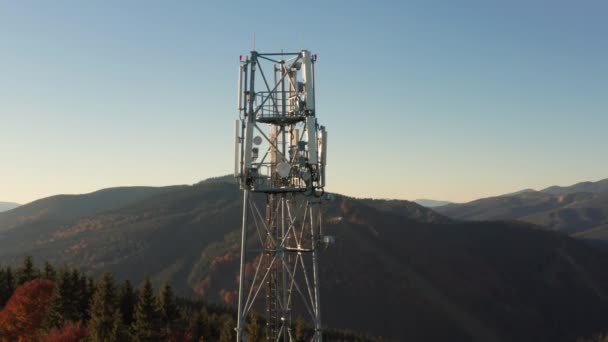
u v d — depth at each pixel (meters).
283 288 31.48
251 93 29.59
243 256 29.78
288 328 31.72
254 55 29.89
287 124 31.08
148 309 58.16
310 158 29.16
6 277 81.38
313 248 30.33
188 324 77.56
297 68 30.61
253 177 29.70
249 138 29.44
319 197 30.62
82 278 73.44
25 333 64.50
